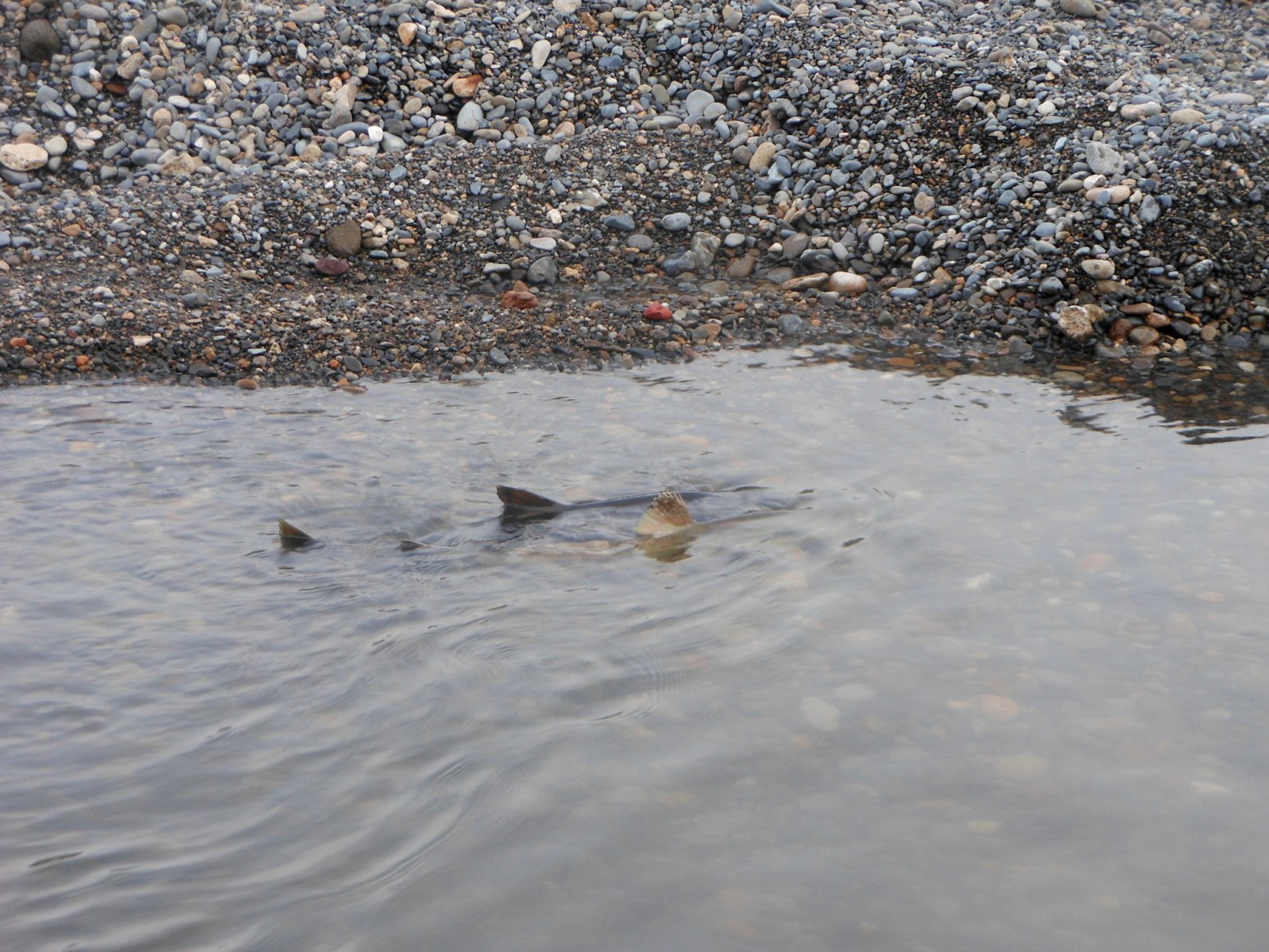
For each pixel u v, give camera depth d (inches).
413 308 245.0
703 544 197.0
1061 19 287.9
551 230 257.8
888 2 297.3
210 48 271.6
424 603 190.9
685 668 183.2
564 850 170.1
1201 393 225.8
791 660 183.5
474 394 228.1
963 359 235.3
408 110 271.4
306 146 265.6
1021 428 217.6
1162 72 271.3
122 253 248.5
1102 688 180.4
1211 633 185.0
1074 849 169.5
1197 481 205.5
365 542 199.3
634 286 251.9
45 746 178.2
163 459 212.8
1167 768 174.4
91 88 268.1
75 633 188.1
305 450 215.0
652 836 170.9
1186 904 166.7
